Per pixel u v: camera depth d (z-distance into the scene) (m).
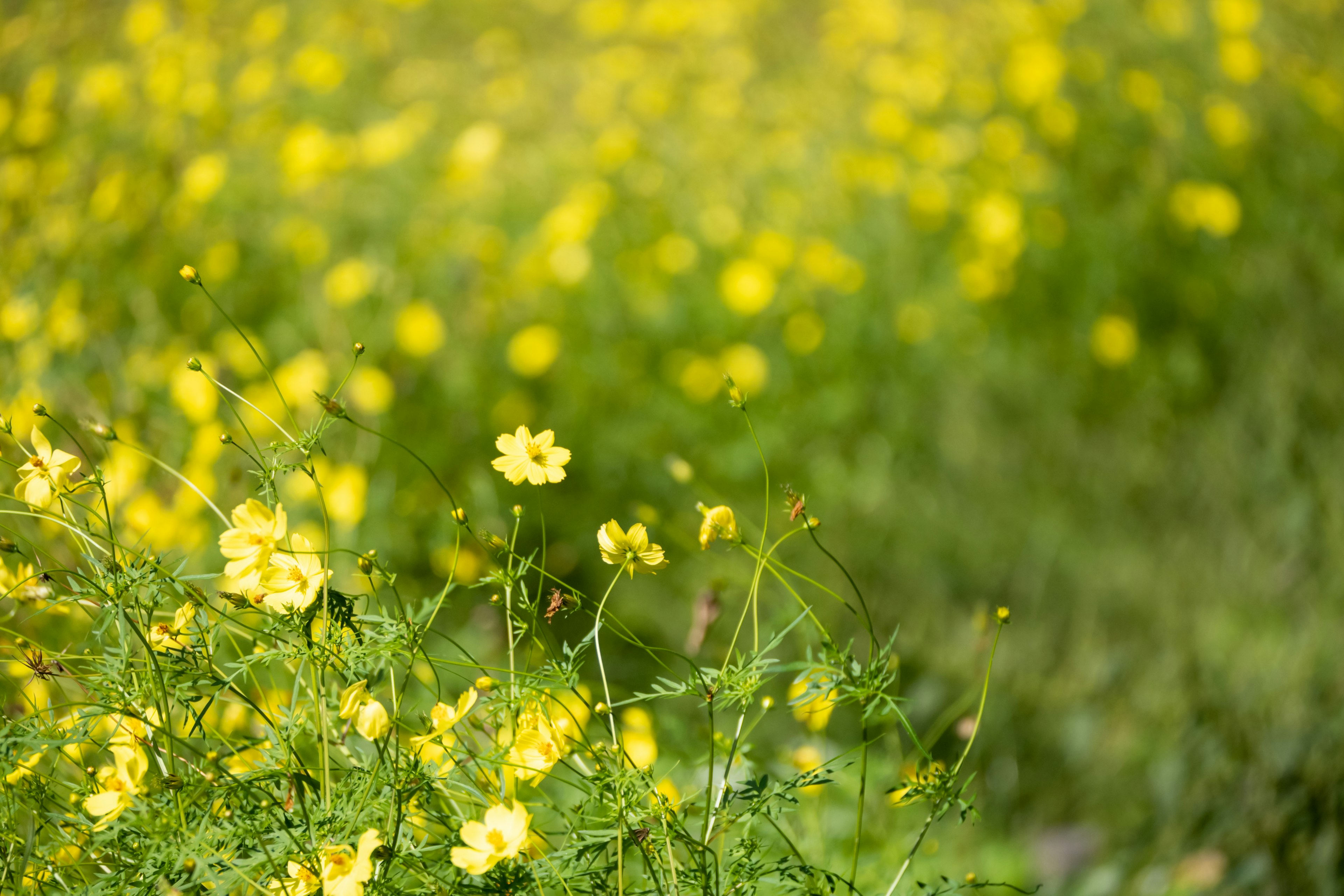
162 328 3.20
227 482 2.46
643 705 1.71
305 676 1.37
